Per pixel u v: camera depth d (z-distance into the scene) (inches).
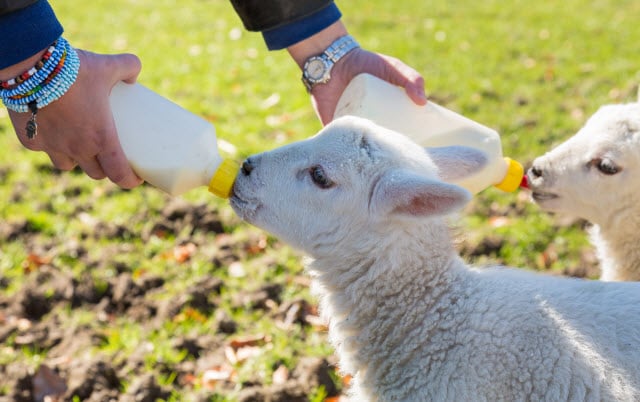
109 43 130.9
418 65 116.0
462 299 39.8
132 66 39.9
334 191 41.1
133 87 40.9
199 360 55.9
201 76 112.2
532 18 144.3
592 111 95.3
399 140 41.8
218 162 42.3
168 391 53.0
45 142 39.1
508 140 86.4
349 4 157.0
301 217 41.8
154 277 62.7
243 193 42.6
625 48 122.3
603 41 126.8
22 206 72.5
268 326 58.4
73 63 37.4
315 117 94.0
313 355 55.8
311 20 45.5
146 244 67.7
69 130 38.5
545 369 37.6
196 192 75.1
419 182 38.1
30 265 64.5
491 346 38.4
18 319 59.1
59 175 79.1
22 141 39.2
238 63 118.6
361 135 41.5
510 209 72.0
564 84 105.3
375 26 138.8
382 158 40.7
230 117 95.0
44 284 62.4
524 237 67.4
